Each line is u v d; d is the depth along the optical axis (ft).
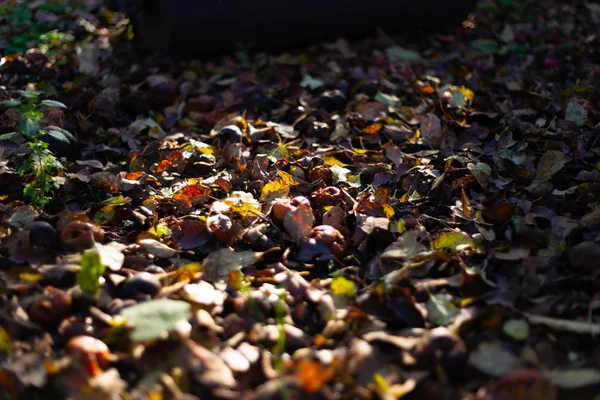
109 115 5.06
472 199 4.17
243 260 3.56
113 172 4.38
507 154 4.48
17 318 3.11
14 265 3.48
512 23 7.47
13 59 5.73
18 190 4.09
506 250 3.62
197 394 2.80
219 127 4.96
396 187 4.33
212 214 3.88
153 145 4.69
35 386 2.82
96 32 6.80
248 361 2.93
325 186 4.22
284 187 4.10
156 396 2.71
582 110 4.85
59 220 3.74
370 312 3.24
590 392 2.80
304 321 3.25
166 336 2.96
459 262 3.50
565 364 2.93
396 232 3.78
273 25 6.03
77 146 4.54
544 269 3.50
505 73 5.97
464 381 2.87
